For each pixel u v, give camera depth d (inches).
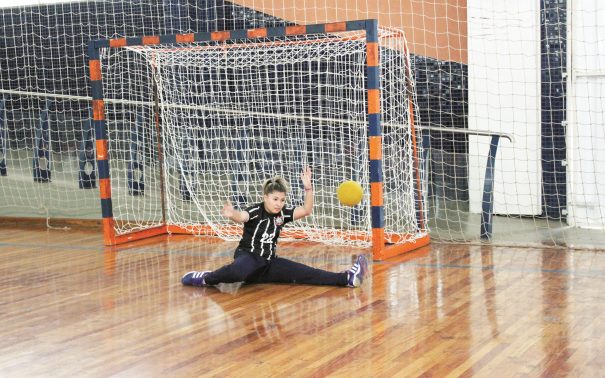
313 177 292.7
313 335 140.5
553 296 168.9
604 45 292.5
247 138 303.3
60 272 209.9
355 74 284.0
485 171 293.9
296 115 294.7
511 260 216.2
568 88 297.9
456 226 293.4
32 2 416.5
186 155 302.2
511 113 312.8
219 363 124.7
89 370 122.9
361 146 276.8
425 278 191.6
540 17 303.9
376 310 158.9
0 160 386.0
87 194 365.1
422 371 118.0
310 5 343.3
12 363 127.7
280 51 279.6
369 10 336.2
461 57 331.9
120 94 326.0
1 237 281.4
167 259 228.5
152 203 323.0
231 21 363.9
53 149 414.0
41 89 418.3
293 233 264.2
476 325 144.9
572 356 124.2
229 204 182.4
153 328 148.1
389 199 256.4
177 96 296.8
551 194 307.1
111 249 249.3
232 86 312.2
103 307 167.0
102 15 401.1
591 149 297.0
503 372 116.5
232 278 179.8
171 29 380.5
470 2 317.1
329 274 183.6
